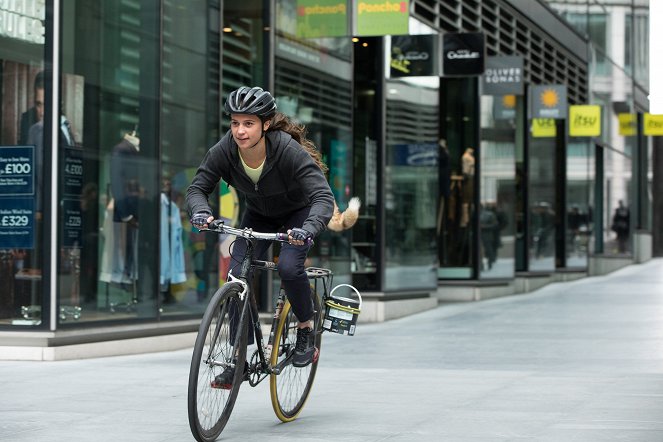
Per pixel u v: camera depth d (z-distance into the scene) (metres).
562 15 59.06
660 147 91.62
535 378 17.00
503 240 43.50
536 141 50.38
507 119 44.03
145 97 22.81
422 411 13.53
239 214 27.11
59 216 20.23
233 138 11.82
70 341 20.22
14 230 20.34
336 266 29.86
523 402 14.26
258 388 15.82
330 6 28.50
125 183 22.08
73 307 20.53
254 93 11.41
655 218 91.44
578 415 13.09
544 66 54.41
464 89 40.91
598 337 24.98
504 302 39.22
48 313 20.03
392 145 32.59
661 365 19.27
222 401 11.60
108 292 21.45
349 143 30.62
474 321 30.59
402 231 33.22
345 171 30.41
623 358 20.47
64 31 20.45
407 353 21.73
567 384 16.17
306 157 11.84
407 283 33.44
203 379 11.13
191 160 24.38
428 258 35.16
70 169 20.58
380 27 28.25
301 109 28.84
